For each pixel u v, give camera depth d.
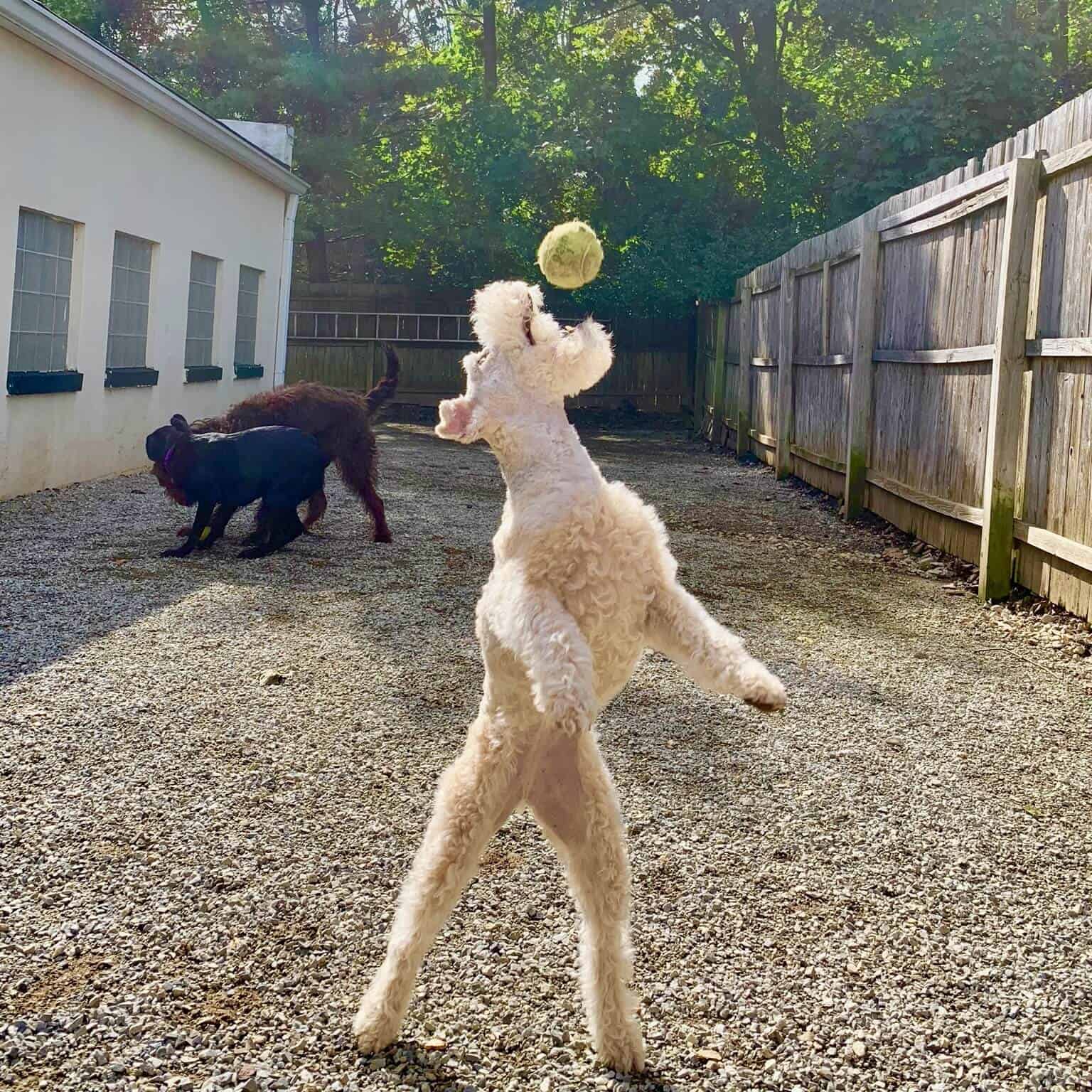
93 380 7.46
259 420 5.71
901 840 2.69
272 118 15.88
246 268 10.50
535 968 2.09
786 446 9.20
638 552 1.64
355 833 2.63
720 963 2.13
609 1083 1.77
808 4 14.98
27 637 4.00
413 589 4.96
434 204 15.10
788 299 9.12
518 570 1.59
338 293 15.63
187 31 16.73
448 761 3.08
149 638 4.07
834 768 3.12
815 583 5.38
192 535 5.48
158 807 2.72
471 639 4.22
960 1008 2.01
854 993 2.05
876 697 3.73
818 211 14.08
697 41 15.09
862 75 14.83
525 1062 1.82
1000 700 3.72
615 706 3.57
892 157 12.23
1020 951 2.21
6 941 2.11
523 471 1.66
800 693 3.74
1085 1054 1.88
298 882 2.39
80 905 2.25
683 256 13.24
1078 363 4.39
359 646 4.08
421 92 15.41
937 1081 1.81
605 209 14.71
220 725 3.28
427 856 1.74
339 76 14.93
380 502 5.98
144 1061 1.78
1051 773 3.12
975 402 5.41
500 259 15.73
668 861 2.54
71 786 2.81
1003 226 5.08
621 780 2.99
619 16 17.28
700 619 1.62
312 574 5.21
